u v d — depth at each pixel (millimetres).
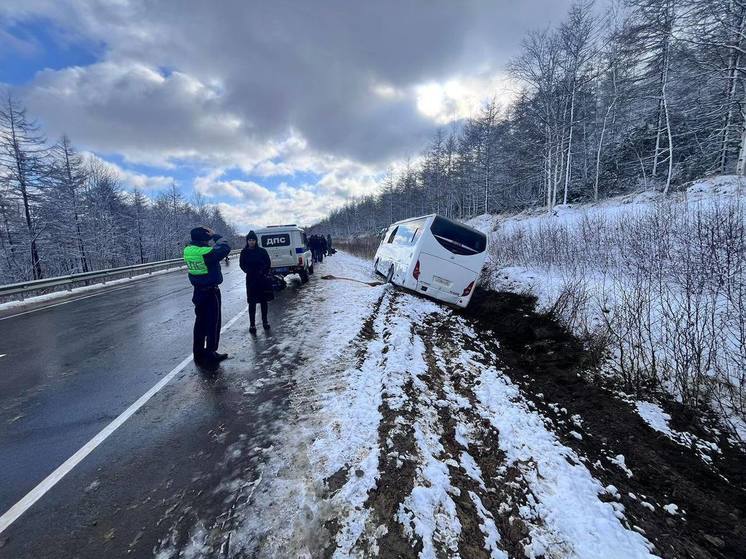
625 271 8125
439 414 3498
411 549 1964
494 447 3023
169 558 1916
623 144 26406
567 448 3086
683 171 22312
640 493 2607
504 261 12945
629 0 19891
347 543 1992
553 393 4289
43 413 3570
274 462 2707
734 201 9023
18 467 2719
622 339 5043
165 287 13203
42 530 2123
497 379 4473
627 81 24156
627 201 19828
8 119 24328
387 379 4059
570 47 22719
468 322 7449
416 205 57344
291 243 11367
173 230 48844
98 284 14789
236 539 2027
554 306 6883
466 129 41156
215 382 4234
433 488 2424
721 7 15664
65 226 28328
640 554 2035
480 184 39531
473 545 2031
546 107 24422
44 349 5715
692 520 2371
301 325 6648
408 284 7980
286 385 4078
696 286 5629
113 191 39906
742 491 2652
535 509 2352
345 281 12102
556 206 24438
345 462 2674
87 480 2561
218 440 3033
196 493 2406
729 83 17906
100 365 4906
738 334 4457
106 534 2088
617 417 3686
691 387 3918
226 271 18547
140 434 3158
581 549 2053
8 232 26047
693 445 3195
